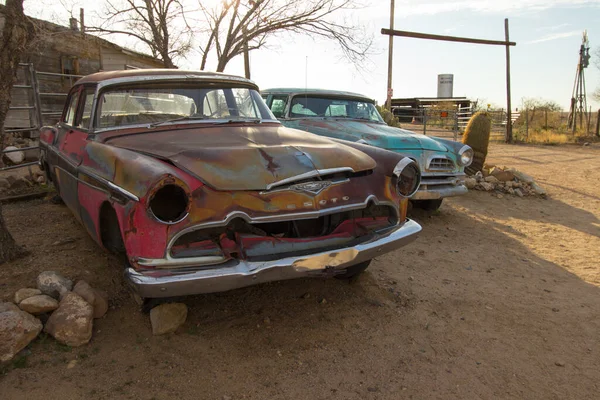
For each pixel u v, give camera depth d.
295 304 3.63
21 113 11.16
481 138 9.72
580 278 4.63
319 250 3.06
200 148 3.04
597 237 6.09
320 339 3.18
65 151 4.11
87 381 2.57
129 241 2.63
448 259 4.99
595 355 3.21
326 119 6.72
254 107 4.35
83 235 4.54
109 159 3.00
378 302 3.78
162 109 3.94
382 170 3.49
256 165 2.90
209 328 3.20
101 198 3.04
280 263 2.80
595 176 11.30
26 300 2.92
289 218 2.89
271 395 2.59
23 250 3.90
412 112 29.67
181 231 2.62
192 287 2.61
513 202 8.12
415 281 4.29
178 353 2.89
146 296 2.57
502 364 3.05
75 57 13.09
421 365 2.98
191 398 2.52
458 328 3.48
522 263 5.01
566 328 3.57
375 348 3.13
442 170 6.21
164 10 9.27
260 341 3.10
